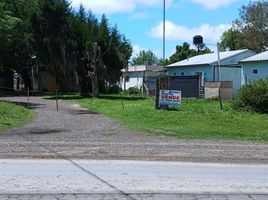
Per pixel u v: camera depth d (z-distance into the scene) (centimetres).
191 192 862
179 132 1942
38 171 1066
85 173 1044
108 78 4697
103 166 1144
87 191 861
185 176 1022
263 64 4022
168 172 1071
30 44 5144
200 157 1305
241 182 962
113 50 4669
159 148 1471
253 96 2748
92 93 4597
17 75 6662
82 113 2808
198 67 4972
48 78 6088
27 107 3234
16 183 926
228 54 5078
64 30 4803
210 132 1958
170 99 2831
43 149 1424
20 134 1839
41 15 4753
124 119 2434
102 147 1481
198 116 2473
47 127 2094
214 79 4731
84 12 5156
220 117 2456
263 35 7481
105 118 2506
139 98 4284
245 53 5028
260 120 2411
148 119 2394
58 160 1232
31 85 6431
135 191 865
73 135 1820
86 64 4797
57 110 3030
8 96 4781
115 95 4888
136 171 1078
